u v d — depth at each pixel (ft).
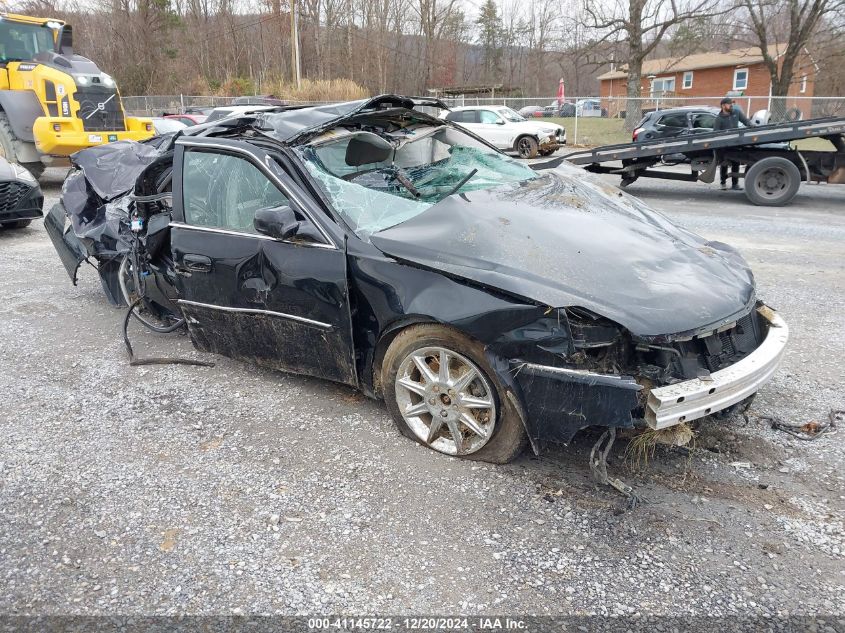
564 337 9.18
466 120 68.18
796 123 34.88
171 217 14.10
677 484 10.12
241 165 12.77
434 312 10.03
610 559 8.54
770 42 129.80
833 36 98.84
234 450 11.37
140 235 15.80
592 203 13.02
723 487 10.05
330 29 151.23
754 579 8.16
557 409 9.29
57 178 45.85
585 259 10.25
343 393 13.44
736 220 32.24
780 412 12.34
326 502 9.86
